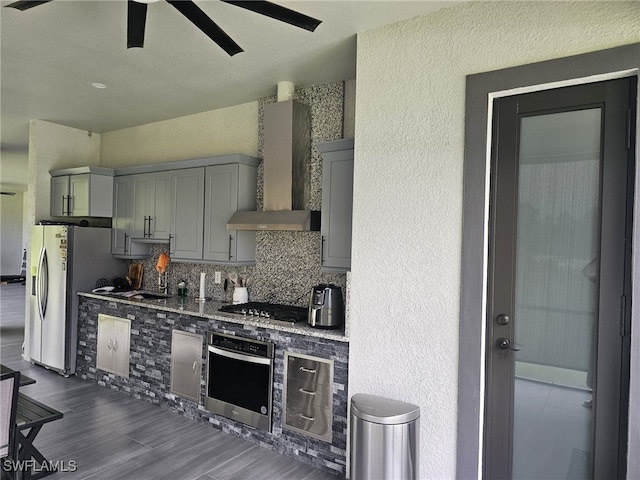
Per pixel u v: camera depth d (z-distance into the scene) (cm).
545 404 229
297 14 192
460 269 244
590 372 219
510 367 237
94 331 465
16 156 761
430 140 255
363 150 280
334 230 327
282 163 368
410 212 261
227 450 321
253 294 417
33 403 277
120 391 436
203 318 369
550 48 222
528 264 233
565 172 225
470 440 239
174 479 279
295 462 306
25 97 426
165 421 369
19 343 611
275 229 351
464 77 245
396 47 268
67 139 545
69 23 275
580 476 220
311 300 317
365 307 277
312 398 303
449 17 250
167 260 471
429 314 254
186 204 430
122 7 255
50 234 496
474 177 240
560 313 226
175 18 265
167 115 483
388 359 267
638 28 203
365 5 249
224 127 450
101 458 303
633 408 201
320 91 377
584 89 219
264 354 328
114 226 506
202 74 358
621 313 210
